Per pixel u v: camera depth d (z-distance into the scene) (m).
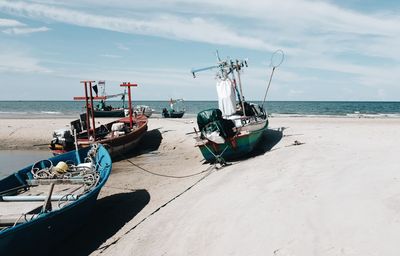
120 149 19.08
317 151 12.43
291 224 6.38
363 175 8.39
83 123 20.64
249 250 5.92
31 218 7.83
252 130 15.30
